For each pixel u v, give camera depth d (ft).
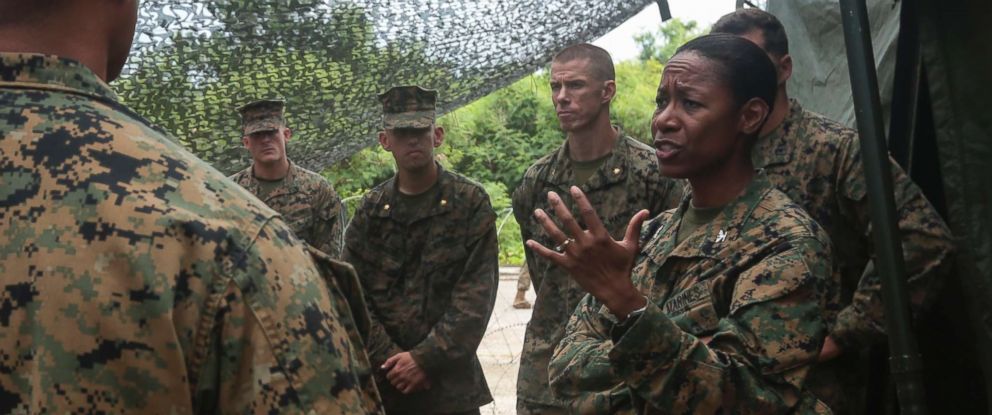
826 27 11.10
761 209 6.25
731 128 6.39
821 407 5.81
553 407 11.50
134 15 3.68
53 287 3.03
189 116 12.03
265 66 12.12
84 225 3.10
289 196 16.38
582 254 5.51
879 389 8.68
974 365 8.57
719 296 6.08
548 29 13.11
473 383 13.48
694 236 6.40
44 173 3.17
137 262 3.07
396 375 13.04
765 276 5.82
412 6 12.56
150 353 3.03
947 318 8.68
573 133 12.17
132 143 3.28
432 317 13.35
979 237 7.61
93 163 3.19
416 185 13.39
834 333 6.89
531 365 11.84
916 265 7.59
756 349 5.65
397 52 12.77
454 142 55.31
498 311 33.96
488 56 13.15
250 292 3.15
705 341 5.91
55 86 3.35
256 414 3.09
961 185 7.68
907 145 9.17
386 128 13.10
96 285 3.03
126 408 3.01
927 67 7.80
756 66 6.41
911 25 8.83
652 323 5.49
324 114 12.85
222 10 11.68
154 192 3.19
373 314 13.47
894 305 6.39
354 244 13.61
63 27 3.47
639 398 5.91
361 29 12.44
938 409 8.85
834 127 8.41
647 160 12.03
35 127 3.25
